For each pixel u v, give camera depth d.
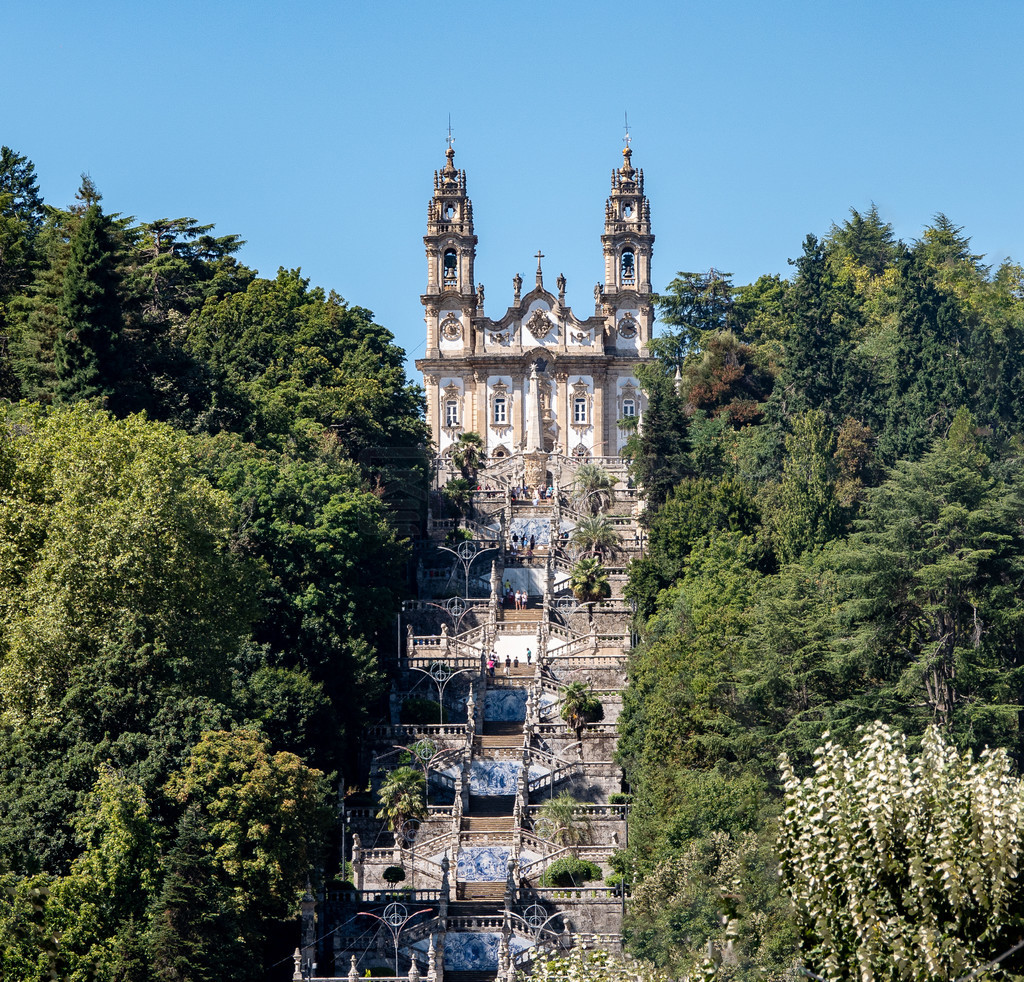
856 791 40.31
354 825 104.31
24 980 64.00
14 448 93.06
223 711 83.62
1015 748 88.75
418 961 88.94
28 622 82.81
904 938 38.72
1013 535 95.94
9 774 77.38
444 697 123.38
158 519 87.19
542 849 100.38
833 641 92.31
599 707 116.75
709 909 75.62
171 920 71.06
